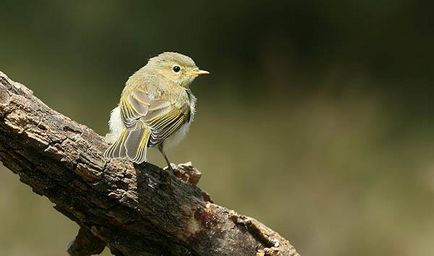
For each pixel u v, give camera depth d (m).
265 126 16.75
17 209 12.93
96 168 6.52
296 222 13.54
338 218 13.69
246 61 19.95
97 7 20.48
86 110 17.08
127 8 20.48
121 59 19.59
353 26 20.55
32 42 19.44
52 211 12.99
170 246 7.07
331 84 18.08
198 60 20.00
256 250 7.24
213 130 16.50
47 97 17.52
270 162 15.01
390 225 13.71
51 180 6.57
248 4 20.58
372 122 16.64
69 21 20.22
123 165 6.65
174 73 8.70
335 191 14.30
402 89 18.89
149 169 6.76
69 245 7.54
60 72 18.56
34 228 12.79
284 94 18.38
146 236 6.99
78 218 6.88
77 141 6.46
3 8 20.16
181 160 14.93
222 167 14.75
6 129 6.23
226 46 20.23
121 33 20.16
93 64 19.12
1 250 12.52
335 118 16.50
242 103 17.98
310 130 16.06
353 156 15.24
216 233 7.07
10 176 13.29
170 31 20.33
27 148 6.36
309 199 14.01
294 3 20.62
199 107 17.80
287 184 14.47
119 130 7.55
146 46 20.06
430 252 13.30
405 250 13.39
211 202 7.11
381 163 15.38
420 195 14.45
